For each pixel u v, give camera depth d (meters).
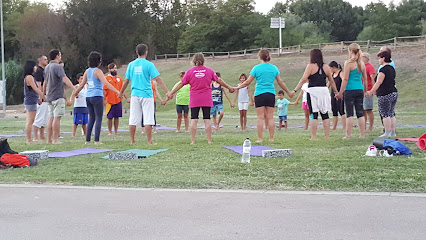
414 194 5.40
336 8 106.94
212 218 4.66
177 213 4.87
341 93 10.70
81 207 5.18
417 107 28.84
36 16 68.12
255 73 10.77
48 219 4.74
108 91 14.16
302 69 43.47
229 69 49.97
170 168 7.37
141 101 10.73
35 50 67.88
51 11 69.44
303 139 11.16
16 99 61.53
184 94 14.85
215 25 77.88
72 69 69.94
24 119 27.97
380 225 4.32
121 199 5.51
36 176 6.85
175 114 32.66
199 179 6.46
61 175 6.90
